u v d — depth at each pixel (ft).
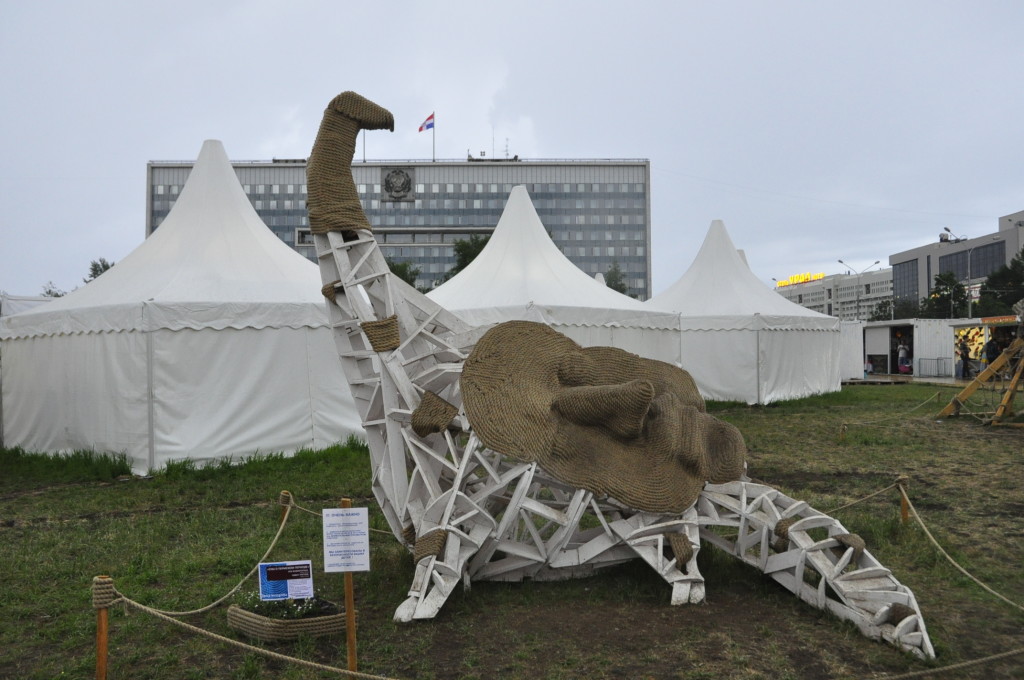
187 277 45.14
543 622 20.22
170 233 49.39
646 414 22.29
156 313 41.75
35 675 17.57
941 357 136.46
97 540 28.48
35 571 24.99
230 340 43.32
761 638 19.07
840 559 20.81
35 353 48.57
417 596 20.40
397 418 23.52
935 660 17.74
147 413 41.45
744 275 84.38
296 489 36.45
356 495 35.50
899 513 31.63
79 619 20.86
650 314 62.90
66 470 42.57
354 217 24.50
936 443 51.34
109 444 43.11
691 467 22.89
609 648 18.54
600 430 22.58
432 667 17.61
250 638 19.42
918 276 453.17
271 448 43.98
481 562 22.53
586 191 362.94
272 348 44.29
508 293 57.06
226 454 42.75
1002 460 44.32
